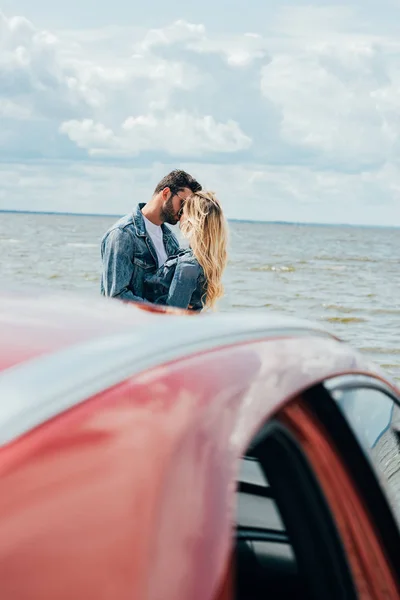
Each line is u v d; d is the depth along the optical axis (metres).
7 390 1.12
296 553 1.54
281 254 92.62
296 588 1.56
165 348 1.35
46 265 55.94
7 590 0.92
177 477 1.10
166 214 5.30
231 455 1.19
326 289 45.44
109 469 1.06
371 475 1.63
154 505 1.05
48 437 1.06
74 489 1.02
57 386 1.15
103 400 1.15
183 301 5.09
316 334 1.82
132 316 1.55
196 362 1.34
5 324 1.41
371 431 1.72
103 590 0.95
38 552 0.96
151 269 5.30
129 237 5.23
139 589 0.96
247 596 1.61
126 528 1.01
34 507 0.99
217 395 1.27
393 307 36.44
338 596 1.51
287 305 35.91
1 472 1.00
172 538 1.04
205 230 5.05
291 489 1.49
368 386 1.81
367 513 1.59
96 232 154.88
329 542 1.51
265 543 1.57
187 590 1.00
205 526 1.08
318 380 1.56
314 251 107.19
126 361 1.25
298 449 1.48
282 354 1.56
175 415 1.18
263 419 1.31
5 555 0.94
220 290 5.19
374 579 1.57
